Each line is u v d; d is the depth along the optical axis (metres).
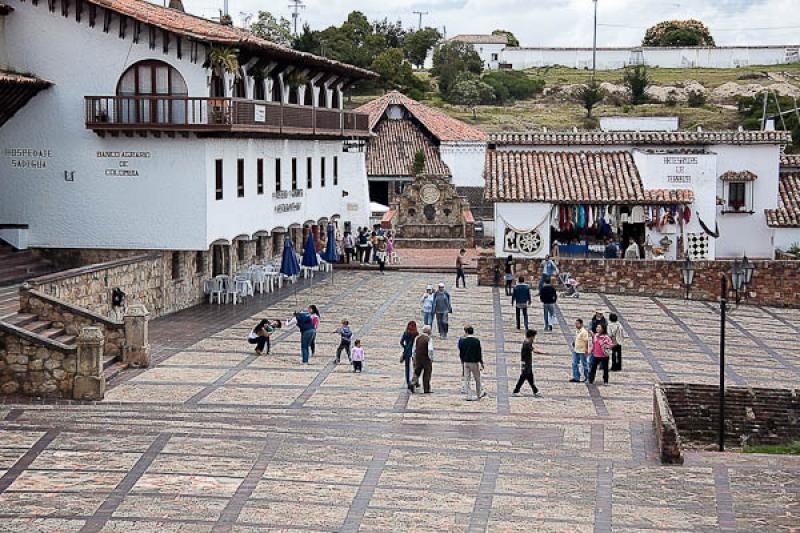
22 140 39.53
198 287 41.81
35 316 30.11
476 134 76.25
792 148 81.88
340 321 38.34
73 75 39.00
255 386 28.30
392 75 108.56
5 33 39.16
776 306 46.12
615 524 19.22
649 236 49.69
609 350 31.72
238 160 42.25
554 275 47.12
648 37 143.25
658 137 54.00
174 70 38.56
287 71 48.47
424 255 58.41
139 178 39.12
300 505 19.78
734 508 20.16
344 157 59.75
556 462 22.58
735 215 54.62
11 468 21.45
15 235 39.62
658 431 23.89
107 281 34.59
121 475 21.16
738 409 28.75
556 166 51.03
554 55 132.50
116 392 27.33
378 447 23.22
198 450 22.72
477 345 27.58
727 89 112.88
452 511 19.66
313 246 48.47
